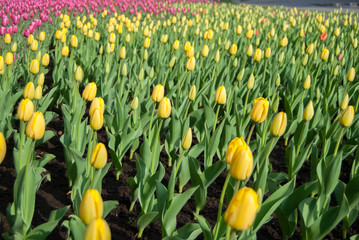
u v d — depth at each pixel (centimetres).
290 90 199
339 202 105
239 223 54
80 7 433
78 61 224
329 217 89
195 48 257
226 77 190
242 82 198
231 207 54
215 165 102
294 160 118
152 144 123
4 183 119
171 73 200
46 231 77
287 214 95
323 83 211
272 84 197
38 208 108
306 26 361
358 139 143
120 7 487
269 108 142
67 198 115
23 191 84
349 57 268
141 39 294
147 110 154
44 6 394
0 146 64
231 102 171
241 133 140
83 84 217
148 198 100
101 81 172
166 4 592
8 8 315
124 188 123
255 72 221
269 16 539
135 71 201
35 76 176
